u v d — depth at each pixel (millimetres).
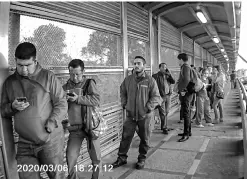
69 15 3492
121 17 5055
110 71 4617
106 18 4512
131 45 5621
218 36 12711
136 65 3842
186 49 11266
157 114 6824
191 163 4012
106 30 4496
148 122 3838
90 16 4016
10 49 2646
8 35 2621
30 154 2236
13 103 2074
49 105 2273
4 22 2445
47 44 3178
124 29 5117
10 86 2223
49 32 3213
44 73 2285
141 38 6082
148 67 6508
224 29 10898
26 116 2121
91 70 4027
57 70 3301
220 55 25781
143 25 6230
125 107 4016
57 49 3352
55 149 2314
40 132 2152
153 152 4602
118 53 5016
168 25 8461
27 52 2068
